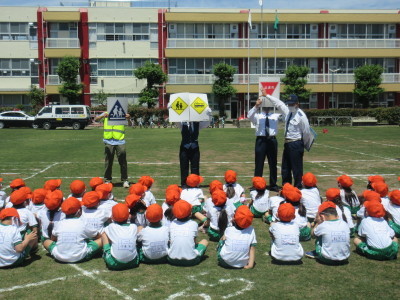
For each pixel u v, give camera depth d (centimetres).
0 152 1766
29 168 1323
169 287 477
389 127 3541
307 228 627
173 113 959
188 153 984
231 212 649
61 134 2889
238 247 526
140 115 4034
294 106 894
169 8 4550
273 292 464
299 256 543
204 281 493
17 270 530
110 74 4562
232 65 4534
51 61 4500
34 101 4306
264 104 962
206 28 4534
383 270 527
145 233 541
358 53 4447
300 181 914
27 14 4434
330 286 479
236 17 4428
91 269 532
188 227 542
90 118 3647
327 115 4059
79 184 668
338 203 640
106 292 465
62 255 550
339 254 537
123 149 1041
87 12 4472
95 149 1888
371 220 572
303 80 4109
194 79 4438
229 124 4241
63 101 4516
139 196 623
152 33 4534
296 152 903
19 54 4466
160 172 1250
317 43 4444
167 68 4538
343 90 4412
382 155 1617
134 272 521
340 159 1505
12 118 3606
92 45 4522
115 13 4494
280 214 548
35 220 600
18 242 538
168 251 541
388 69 4581
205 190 1000
